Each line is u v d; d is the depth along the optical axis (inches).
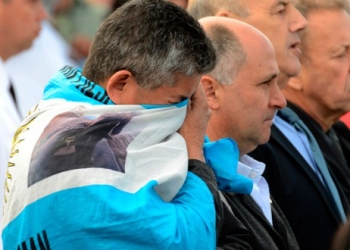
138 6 354.9
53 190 334.3
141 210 331.0
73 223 330.3
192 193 349.1
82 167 334.6
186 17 355.9
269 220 434.6
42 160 340.2
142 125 352.5
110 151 339.6
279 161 498.0
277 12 502.6
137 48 350.0
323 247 504.1
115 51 353.4
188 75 352.5
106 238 329.1
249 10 503.5
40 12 624.4
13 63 641.6
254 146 431.8
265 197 441.1
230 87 420.8
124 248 329.7
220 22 427.2
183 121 368.8
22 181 342.3
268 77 422.3
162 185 343.0
